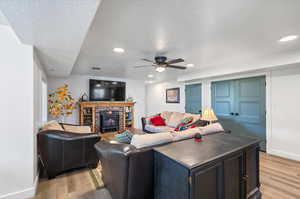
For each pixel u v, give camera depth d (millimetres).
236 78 4086
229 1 1313
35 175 2082
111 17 1564
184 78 5184
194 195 1226
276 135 3375
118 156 1622
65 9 1092
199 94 5137
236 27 1821
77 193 1998
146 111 8070
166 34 2000
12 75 1793
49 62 2721
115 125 5809
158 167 1597
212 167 1375
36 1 979
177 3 1335
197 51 2725
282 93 3279
